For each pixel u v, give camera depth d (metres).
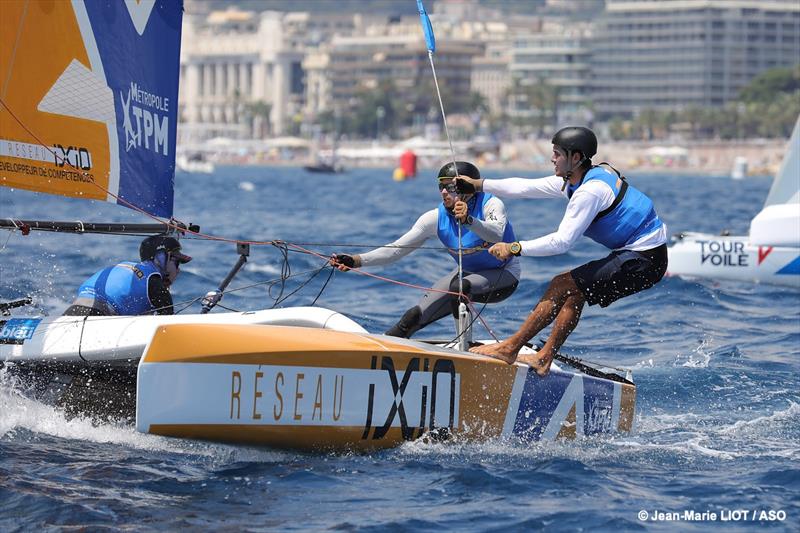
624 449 22.47
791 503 18.59
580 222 20.94
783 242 45.94
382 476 19.50
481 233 22.91
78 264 49.03
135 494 18.12
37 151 22.17
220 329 18.80
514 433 22.08
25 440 20.94
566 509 18.08
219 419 18.75
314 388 19.45
